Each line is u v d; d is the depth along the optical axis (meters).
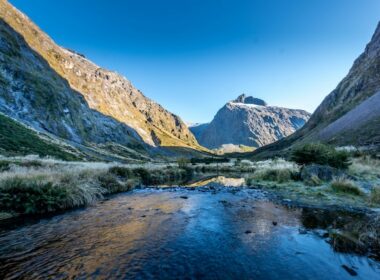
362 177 19.44
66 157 56.28
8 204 11.43
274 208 12.97
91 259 7.02
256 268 6.58
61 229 9.55
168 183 27.27
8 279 5.91
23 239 8.47
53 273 6.22
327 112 152.88
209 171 50.50
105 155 98.69
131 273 6.27
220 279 6.04
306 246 7.90
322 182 18.55
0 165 21.30
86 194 14.53
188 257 7.20
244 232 9.30
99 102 179.62
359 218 10.55
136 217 11.38
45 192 12.63
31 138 55.81
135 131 198.88
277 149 176.12
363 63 149.50
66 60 171.38
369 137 58.81
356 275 6.20
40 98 96.44
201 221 10.74
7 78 86.75
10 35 112.56
